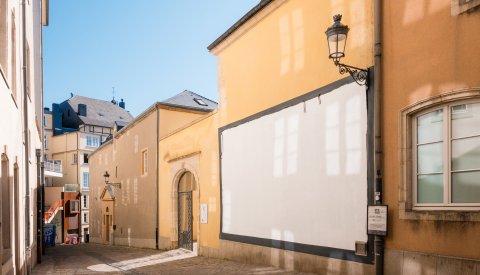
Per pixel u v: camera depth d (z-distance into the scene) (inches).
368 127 302.7
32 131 537.0
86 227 2197.3
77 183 2210.9
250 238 458.6
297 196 380.5
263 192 436.8
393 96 280.5
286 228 394.9
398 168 272.7
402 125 272.4
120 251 832.9
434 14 253.0
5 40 301.1
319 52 361.1
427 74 256.1
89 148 2297.0
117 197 1162.6
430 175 258.4
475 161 233.6
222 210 525.7
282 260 399.5
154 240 840.3
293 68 395.2
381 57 290.8
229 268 426.9
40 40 729.6
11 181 308.5
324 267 341.4
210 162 570.3
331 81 344.2
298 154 381.4
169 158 770.8
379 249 280.1
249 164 466.6
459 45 236.8
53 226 1318.9
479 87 225.5
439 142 254.1
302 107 378.6
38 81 712.4
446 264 235.3
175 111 875.4
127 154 1071.6
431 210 252.5
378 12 292.4
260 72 450.6
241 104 489.4
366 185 302.8
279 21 418.3
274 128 421.4
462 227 229.6
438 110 255.3
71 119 2495.1
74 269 500.1
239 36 494.6
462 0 237.6
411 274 257.0
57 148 2314.2
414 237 258.4
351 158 318.3
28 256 418.6
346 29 285.0
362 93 310.3
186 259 554.6
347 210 319.9
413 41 267.1
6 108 278.2
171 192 761.0
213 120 563.5
